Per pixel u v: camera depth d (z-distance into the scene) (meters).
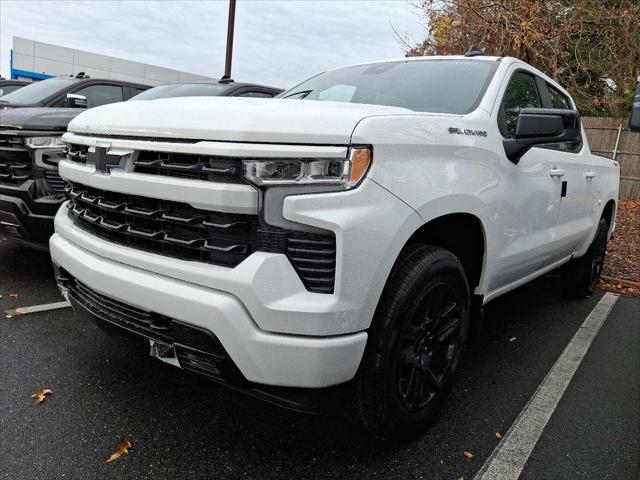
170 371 3.04
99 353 3.20
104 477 2.13
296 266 1.93
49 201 3.85
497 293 3.25
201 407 2.69
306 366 1.90
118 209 2.29
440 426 2.66
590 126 14.07
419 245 2.39
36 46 31.12
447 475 2.27
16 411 2.53
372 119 2.05
